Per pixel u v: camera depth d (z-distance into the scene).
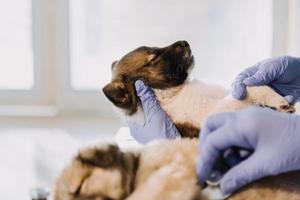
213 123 0.62
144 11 2.19
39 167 1.66
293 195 0.61
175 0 2.17
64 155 1.74
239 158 0.62
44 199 0.72
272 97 0.81
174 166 0.61
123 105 0.85
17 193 1.47
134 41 2.22
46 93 2.32
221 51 2.22
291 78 0.86
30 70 2.31
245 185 0.61
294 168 0.61
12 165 1.69
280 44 2.17
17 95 2.33
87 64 2.26
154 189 0.58
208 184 0.61
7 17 2.24
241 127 0.60
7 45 2.28
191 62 0.88
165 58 0.86
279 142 0.60
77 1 2.19
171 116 0.82
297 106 0.88
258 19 2.19
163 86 0.85
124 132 1.02
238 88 0.81
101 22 2.21
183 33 2.20
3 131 2.05
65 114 2.29
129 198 0.58
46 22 2.22
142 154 0.64
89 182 0.60
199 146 0.64
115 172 0.60
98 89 2.27
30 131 2.05
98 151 0.63
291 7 2.11
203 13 2.18
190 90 0.84
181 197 0.57
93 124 2.15
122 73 0.86
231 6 2.18
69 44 2.21
